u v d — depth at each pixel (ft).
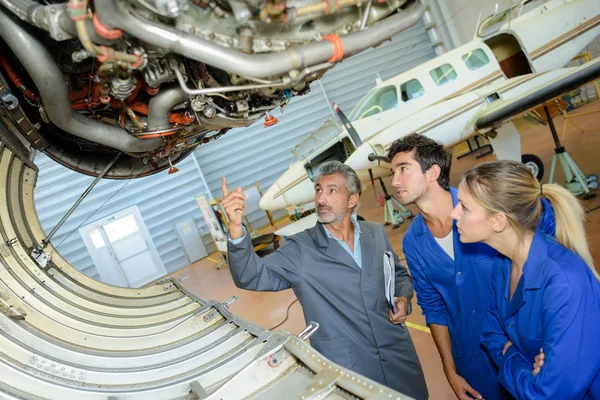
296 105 42.57
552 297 4.08
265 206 24.62
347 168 7.00
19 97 8.10
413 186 6.07
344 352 6.70
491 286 5.86
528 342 4.54
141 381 5.29
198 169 38.24
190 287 28.50
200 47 4.03
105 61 4.17
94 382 5.18
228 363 5.28
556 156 17.89
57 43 5.86
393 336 6.89
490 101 20.07
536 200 4.33
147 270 35.73
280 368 4.98
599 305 4.08
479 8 44.24
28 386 4.56
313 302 6.81
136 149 7.41
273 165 41.63
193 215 38.06
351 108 45.01
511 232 4.49
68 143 10.95
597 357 3.99
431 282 6.69
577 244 4.33
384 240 7.29
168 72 5.15
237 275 6.49
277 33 4.54
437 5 47.42
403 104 21.54
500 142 20.44
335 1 4.23
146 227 35.99
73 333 6.41
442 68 21.89
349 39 4.55
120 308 8.23
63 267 9.94
